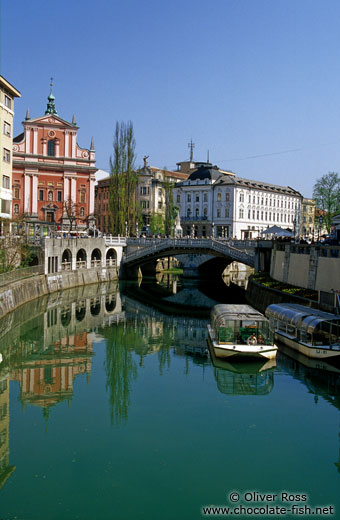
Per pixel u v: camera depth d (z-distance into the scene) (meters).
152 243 69.19
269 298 42.66
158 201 109.38
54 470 16.53
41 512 14.28
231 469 16.69
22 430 19.50
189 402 22.75
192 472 16.50
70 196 81.88
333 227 52.59
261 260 57.97
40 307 47.41
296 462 17.25
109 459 17.28
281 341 31.95
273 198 112.38
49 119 81.00
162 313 48.78
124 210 76.62
